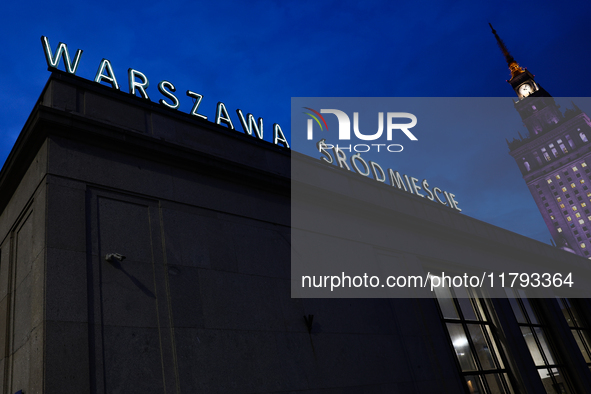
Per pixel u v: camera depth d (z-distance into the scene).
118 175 12.67
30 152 12.48
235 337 12.39
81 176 11.95
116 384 10.04
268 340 13.02
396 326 16.83
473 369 18.58
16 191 13.48
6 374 11.21
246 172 15.47
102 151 12.75
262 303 13.60
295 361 13.22
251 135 17.34
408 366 16.02
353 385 14.06
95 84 13.84
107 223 11.83
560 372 23.45
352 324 15.49
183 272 12.44
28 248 11.65
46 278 10.16
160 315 11.45
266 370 12.47
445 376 16.80
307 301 14.86
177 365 11.01
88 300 10.54
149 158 13.59
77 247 10.96
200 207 13.92
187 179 14.14
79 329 10.05
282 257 15.10
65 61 13.85
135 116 14.23
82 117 12.51
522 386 19.88
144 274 11.77
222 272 13.24
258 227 15.07
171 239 12.72
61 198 11.30
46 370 9.26
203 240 13.40
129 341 10.66
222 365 11.73
